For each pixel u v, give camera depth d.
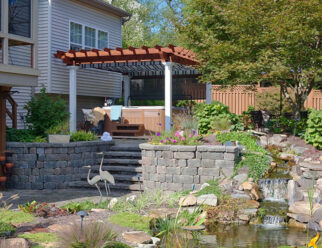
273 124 14.86
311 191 8.83
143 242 5.66
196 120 13.67
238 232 7.09
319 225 7.35
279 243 6.41
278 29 12.01
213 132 13.09
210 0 14.20
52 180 10.94
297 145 12.52
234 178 9.59
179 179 10.16
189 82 21.14
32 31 10.62
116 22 21.48
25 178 10.80
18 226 6.18
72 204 7.58
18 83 10.17
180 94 21.34
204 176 9.97
